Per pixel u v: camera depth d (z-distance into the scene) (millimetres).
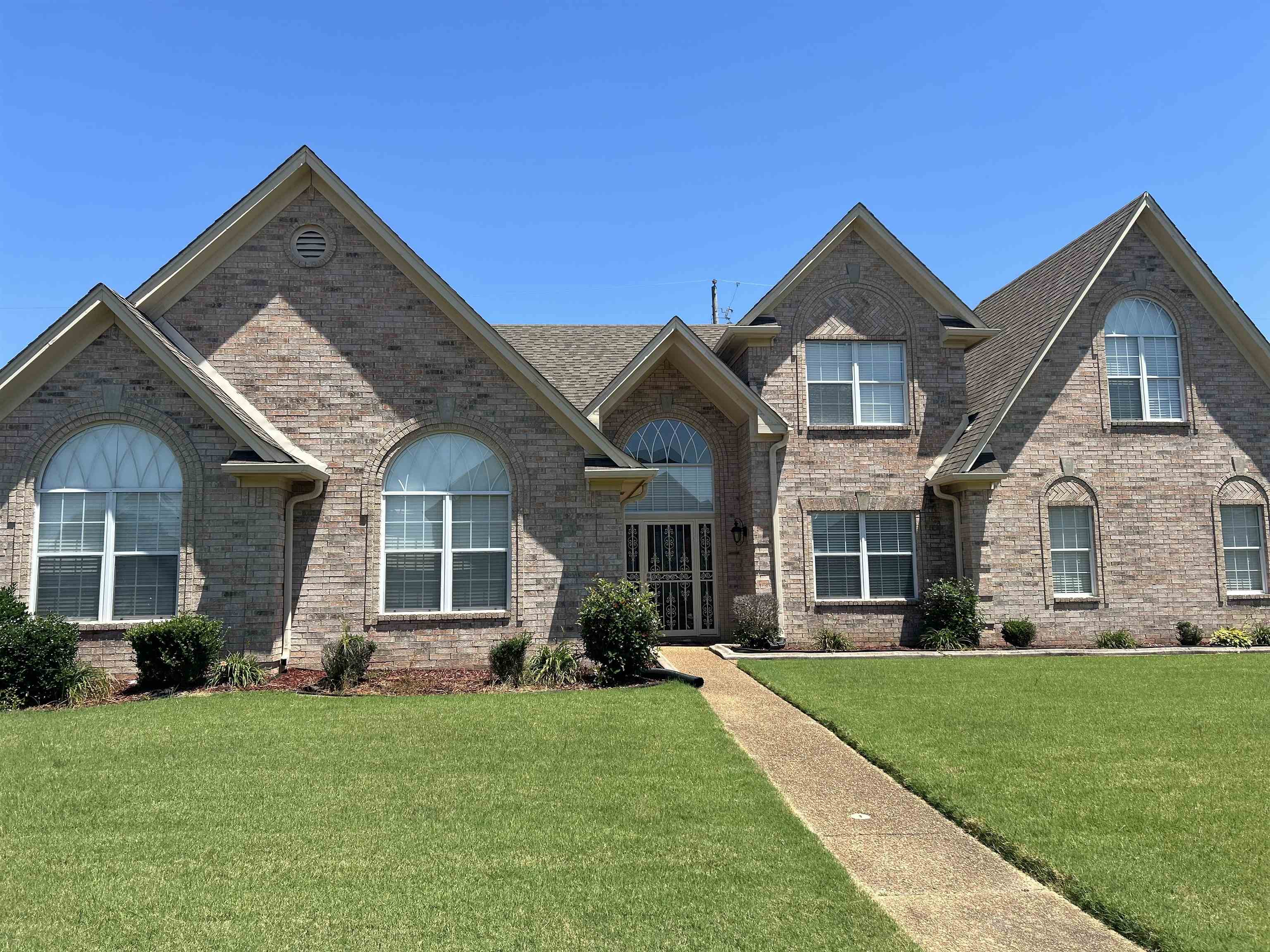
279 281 16844
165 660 13945
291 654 15992
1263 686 14352
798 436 20922
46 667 13102
